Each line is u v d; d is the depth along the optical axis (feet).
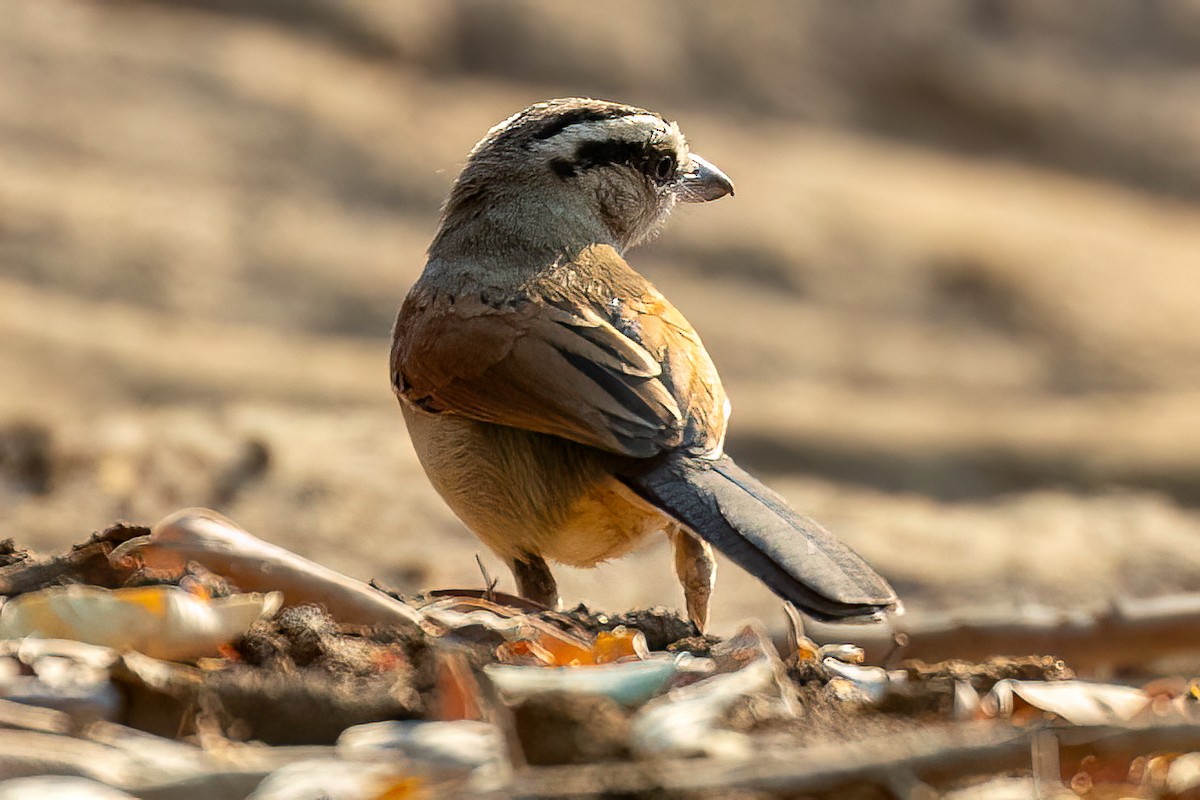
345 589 19.06
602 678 17.07
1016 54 216.54
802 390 112.47
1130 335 138.00
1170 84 222.69
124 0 159.22
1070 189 190.39
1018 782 16.35
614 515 23.89
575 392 23.15
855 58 202.69
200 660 17.56
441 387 24.40
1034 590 46.83
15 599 17.69
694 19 196.34
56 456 49.96
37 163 124.77
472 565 45.39
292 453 52.65
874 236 145.18
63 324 95.04
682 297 126.82
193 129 136.56
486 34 179.83
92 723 15.51
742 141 177.17
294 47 161.07
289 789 14.32
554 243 26.40
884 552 50.34
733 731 16.70
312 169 135.64
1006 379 125.29
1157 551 51.01
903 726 17.44
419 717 16.38
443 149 146.20
